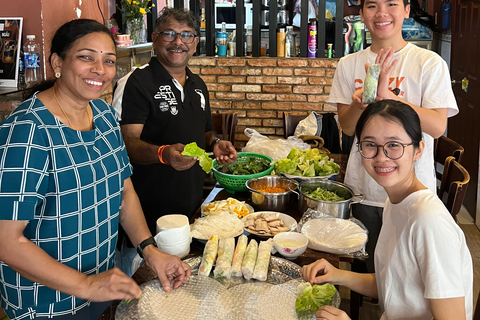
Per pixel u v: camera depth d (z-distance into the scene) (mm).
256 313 1351
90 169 1398
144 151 2033
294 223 1947
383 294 1399
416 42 6113
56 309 1449
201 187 2498
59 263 1298
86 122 1476
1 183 1229
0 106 2635
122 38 3617
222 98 4809
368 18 2096
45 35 2768
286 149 3020
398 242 1315
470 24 4355
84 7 3307
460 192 1982
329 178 2438
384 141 1312
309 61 4586
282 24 4992
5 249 1245
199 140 2441
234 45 4797
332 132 4195
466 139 4461
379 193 2193
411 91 2109
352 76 2275
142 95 2221
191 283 1500
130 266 2367
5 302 1467
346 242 1776
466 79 4441
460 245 1251
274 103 4746
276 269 1600
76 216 1381
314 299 1349
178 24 2209
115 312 1374
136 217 1691
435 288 1198
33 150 1260
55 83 1401
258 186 2316
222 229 1832
